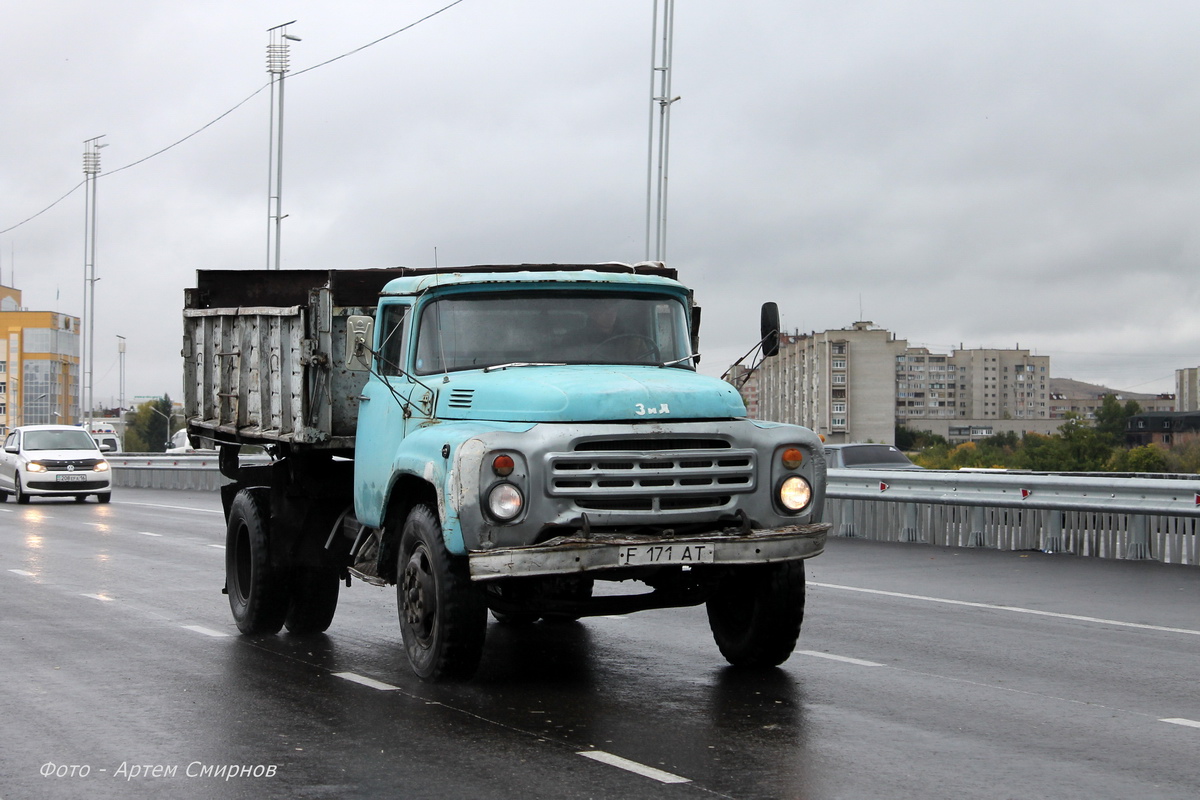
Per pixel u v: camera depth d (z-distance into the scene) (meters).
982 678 8.55
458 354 8.55
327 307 9.41
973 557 16.92
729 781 5.98
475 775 6.11
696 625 10.98
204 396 11.77
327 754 6.55
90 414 55.28
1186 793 5.81
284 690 8.26
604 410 7.59
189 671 8.98
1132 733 6.98
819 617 11.48
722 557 7.61
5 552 18.16
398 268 9.98
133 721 7.39
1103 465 87.75
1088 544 17.03
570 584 8.38
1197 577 14.48
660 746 6.66
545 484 7.43
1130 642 10.09
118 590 13.77
